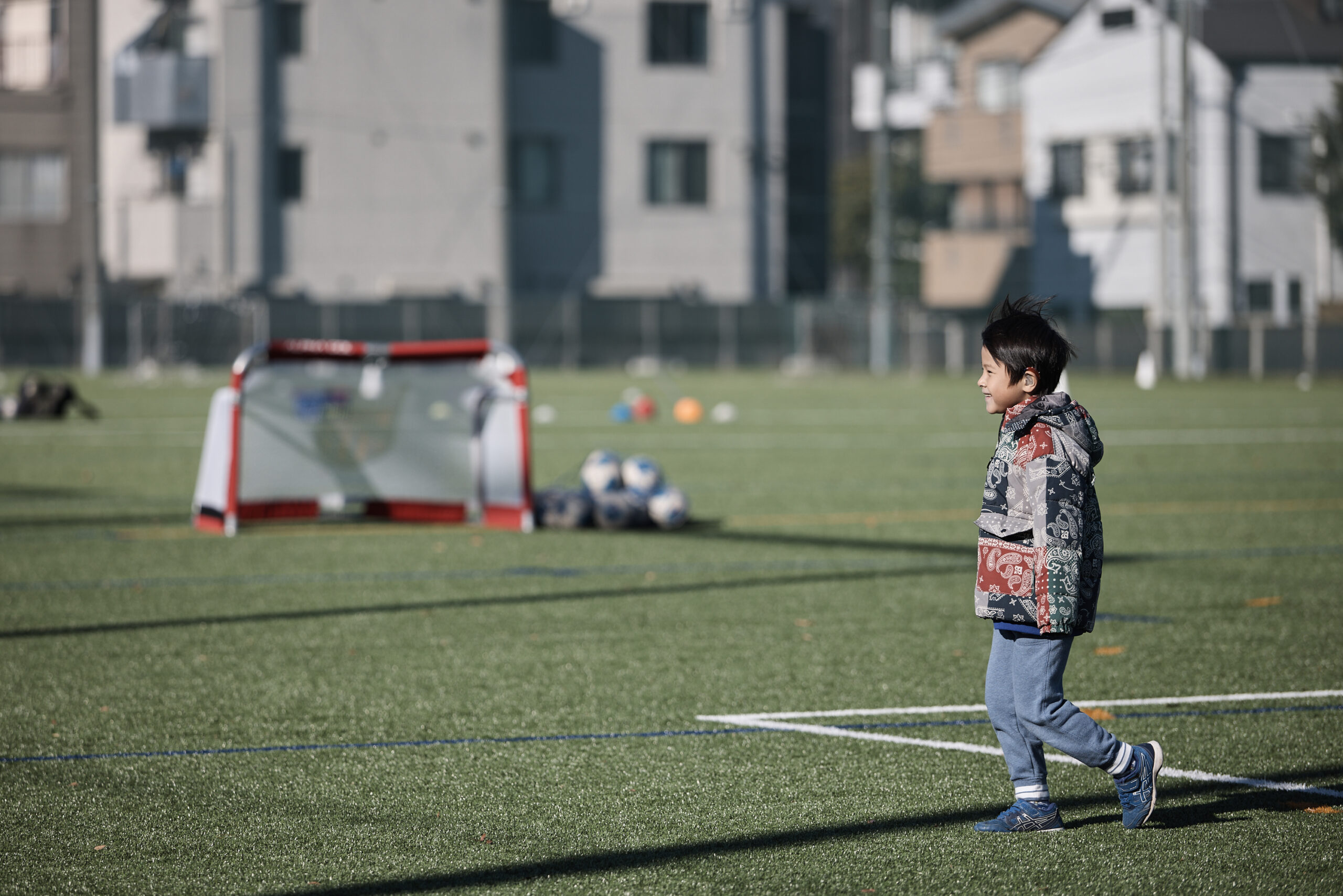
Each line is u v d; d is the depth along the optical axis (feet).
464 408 116.78
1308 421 234.17
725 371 458.91
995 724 44.68
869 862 42.16
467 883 40.50
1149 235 499.51
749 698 61.46
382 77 462.60
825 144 543.39
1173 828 45.14
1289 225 474.90
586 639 73.51
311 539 108.88
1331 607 82.23
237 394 111.04
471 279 471.62
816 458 173.68
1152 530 113.91
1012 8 547.49
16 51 474.90
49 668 66.90
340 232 463.42
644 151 489.26
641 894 39.68
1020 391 42.88
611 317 462.60
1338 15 481.05
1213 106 471.21
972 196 565.12
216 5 456.86
